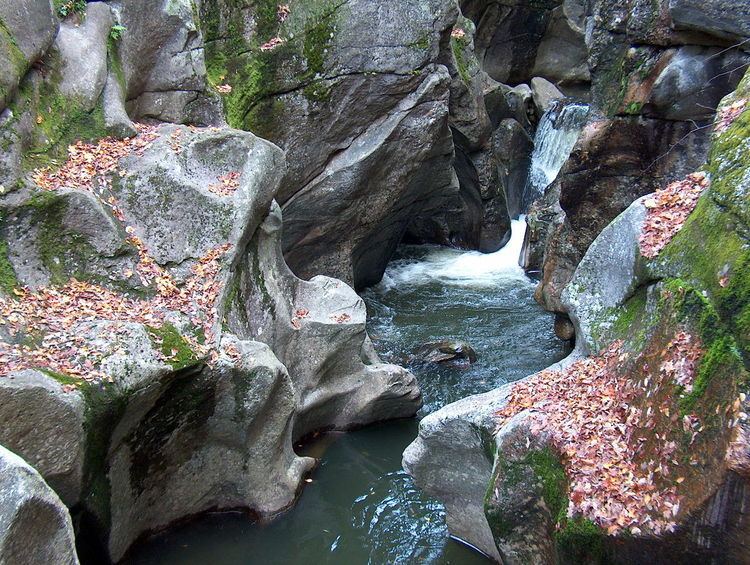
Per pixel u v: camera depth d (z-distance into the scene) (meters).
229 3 12.00
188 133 9.46
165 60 10.60
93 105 8.92
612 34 10.70
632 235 7.05
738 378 4.98
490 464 7.29
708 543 5.08
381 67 12.73
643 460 5.75
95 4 9.49
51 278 7.71
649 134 10.06
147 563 7.80
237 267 9.23
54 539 4.87
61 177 8.15
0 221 7.48
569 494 5.93
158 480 8.05
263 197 9.55
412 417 11.29
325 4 12.44
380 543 8.23
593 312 7.58
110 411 6.77
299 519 8.69
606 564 5.73
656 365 6.02
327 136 12.96
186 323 8.03
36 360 6.62
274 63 12.35
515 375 12.28
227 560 7.95
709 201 6.16
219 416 8.16
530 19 23.98
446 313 15.24
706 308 5.57
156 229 8.61
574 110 18.98
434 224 20.08
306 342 10.12
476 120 17.39
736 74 9.13
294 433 10.13
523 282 17.25
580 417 6.48
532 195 20.59
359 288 16.47
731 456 4.73
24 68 7.96
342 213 13.62
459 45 16.83
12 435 6.07
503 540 6.83
